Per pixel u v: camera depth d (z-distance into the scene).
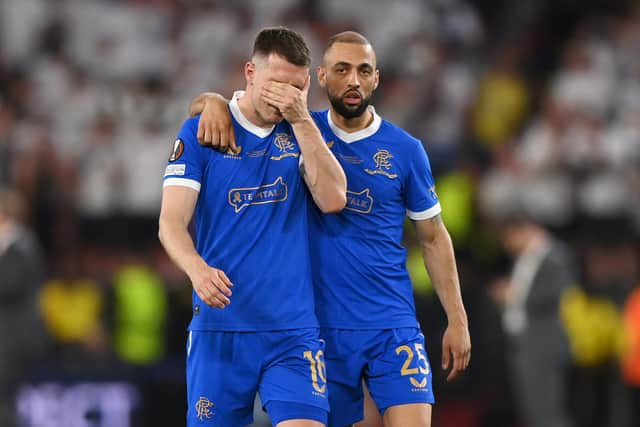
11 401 34.06
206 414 18.58
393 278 19.56
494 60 57.12
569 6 59.47
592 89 51.62
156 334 37.47
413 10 54.41
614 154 46.97
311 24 53.72
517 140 51.91
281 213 18.52
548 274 35.47
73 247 43.47
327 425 19.61
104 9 52.94
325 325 19.33
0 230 34.91
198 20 52.75
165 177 18.44
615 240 42.88
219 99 18.81
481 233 39.97
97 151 45.56
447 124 50.06
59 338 38.72
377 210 19.47
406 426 19.02
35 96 49.59
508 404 36.09
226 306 18.39
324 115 19.91
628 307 38.66
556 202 46.03
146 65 50.34
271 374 18.27
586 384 39.03
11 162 45.28
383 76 52.47
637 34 56.41
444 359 19.91
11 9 53.03
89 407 34.41
